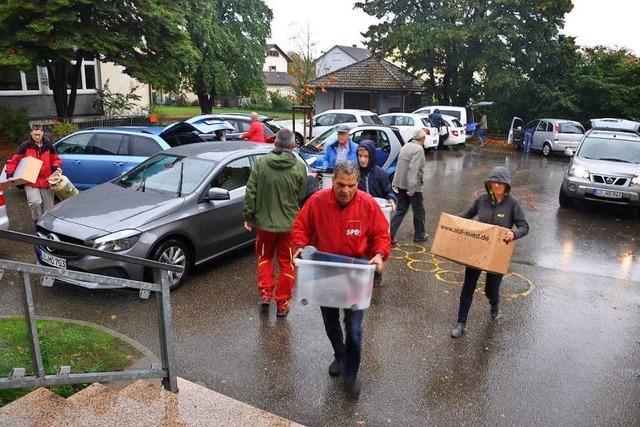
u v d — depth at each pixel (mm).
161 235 5754
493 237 4660
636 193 10125
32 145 7406
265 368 4430
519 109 28656
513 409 3971
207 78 24328
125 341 4543
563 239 8844
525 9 25656
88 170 9477
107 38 14570
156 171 6793
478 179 14898
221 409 3465
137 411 3303
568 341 5117
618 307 6004
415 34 26188
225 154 6973
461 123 23812
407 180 7855
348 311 3797
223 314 5469
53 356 4016
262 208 5273
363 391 4129
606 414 3949
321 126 18656
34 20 13367
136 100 24469
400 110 34312
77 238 5438
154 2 15406
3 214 7031
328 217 3711
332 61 52281
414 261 7363
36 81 20438
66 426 3016
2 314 5137
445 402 4027
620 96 26047
